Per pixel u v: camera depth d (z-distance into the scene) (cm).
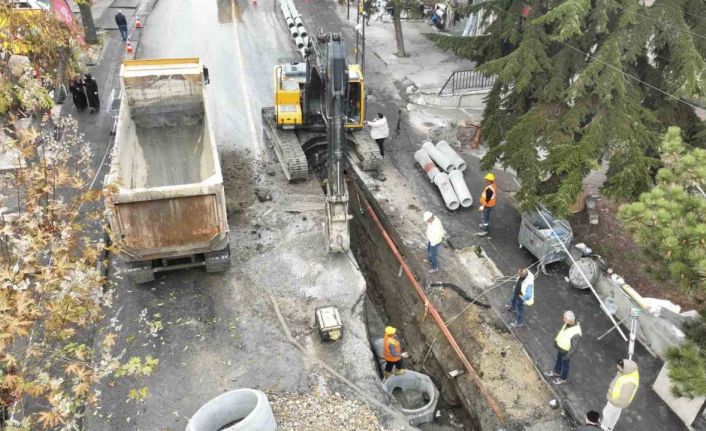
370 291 1400
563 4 1122
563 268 1312
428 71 2322
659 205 732
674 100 1244
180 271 1215
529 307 1198
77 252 1145
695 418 920
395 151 1772
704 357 720
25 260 723
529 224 1304
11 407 814
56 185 901
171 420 902
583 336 1123
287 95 1580
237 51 2455
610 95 1146
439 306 1214
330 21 2866
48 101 1296
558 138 1198
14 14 1261
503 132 1417
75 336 1045
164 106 1606
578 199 1436
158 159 1505
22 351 848
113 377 966
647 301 1102
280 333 1078
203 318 1100
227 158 1659
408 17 2812
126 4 3011
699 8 1248
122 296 1140
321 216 1412
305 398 952
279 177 1579
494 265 1319
